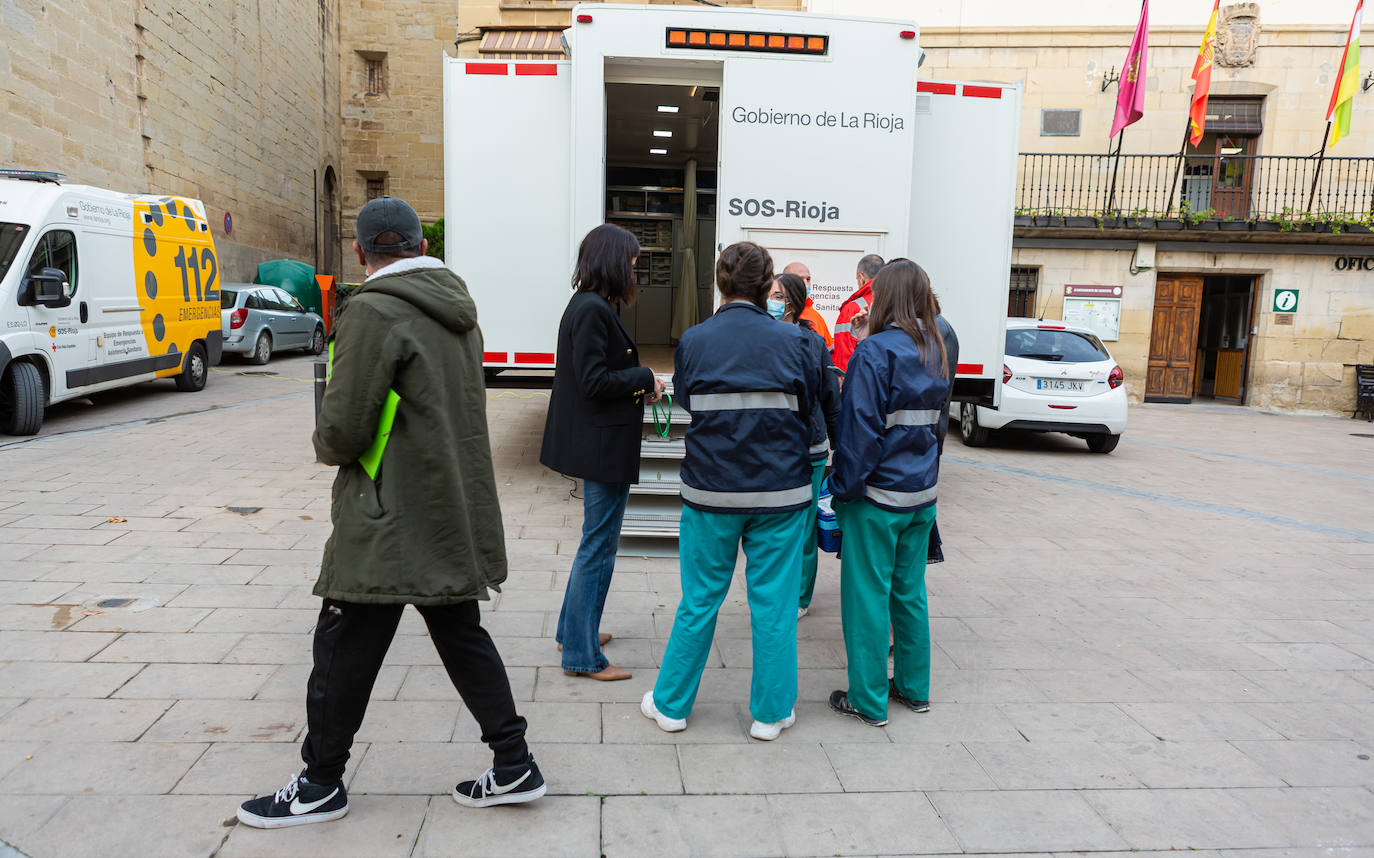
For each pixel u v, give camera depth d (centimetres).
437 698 327
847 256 556
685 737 308
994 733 319
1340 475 920
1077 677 373
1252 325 1617
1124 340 1596
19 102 1280
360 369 224
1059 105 1584
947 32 1565
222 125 2016
